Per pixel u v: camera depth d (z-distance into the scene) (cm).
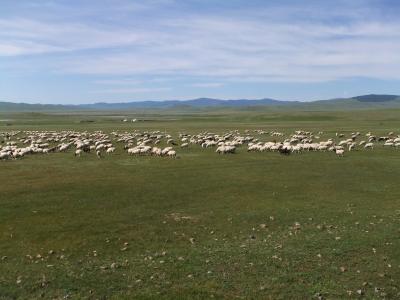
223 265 2056
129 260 2166
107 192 3712
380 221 2756
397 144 7069
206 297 1731
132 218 2923
